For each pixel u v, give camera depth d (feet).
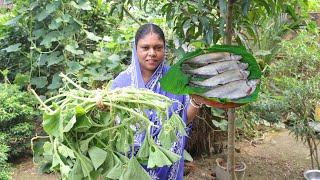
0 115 11.41
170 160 4.87
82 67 12.53
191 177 11.52
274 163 12.31
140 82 5.92
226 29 7.36
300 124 10.59
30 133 12.07
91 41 14.39
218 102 5.22
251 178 11.48
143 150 4.84
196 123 12.22
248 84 5.21
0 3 18.17
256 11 8.34
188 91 5.22
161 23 12.11
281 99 10.89
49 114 4.42
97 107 4.69
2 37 13.73
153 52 5.80
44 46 13.38
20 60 13.93
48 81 13.87
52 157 4.76
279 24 13.02
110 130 4.78
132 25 13.82
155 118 5.54
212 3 7.83
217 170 11.25
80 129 4.71
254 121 12.60
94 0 14.51
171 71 5.11
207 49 5.15
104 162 4.83
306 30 13.44
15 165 12.26
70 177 4.62
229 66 5.21
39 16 12.69
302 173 11.71
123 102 4.74
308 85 10.28
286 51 12.19
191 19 7.48
